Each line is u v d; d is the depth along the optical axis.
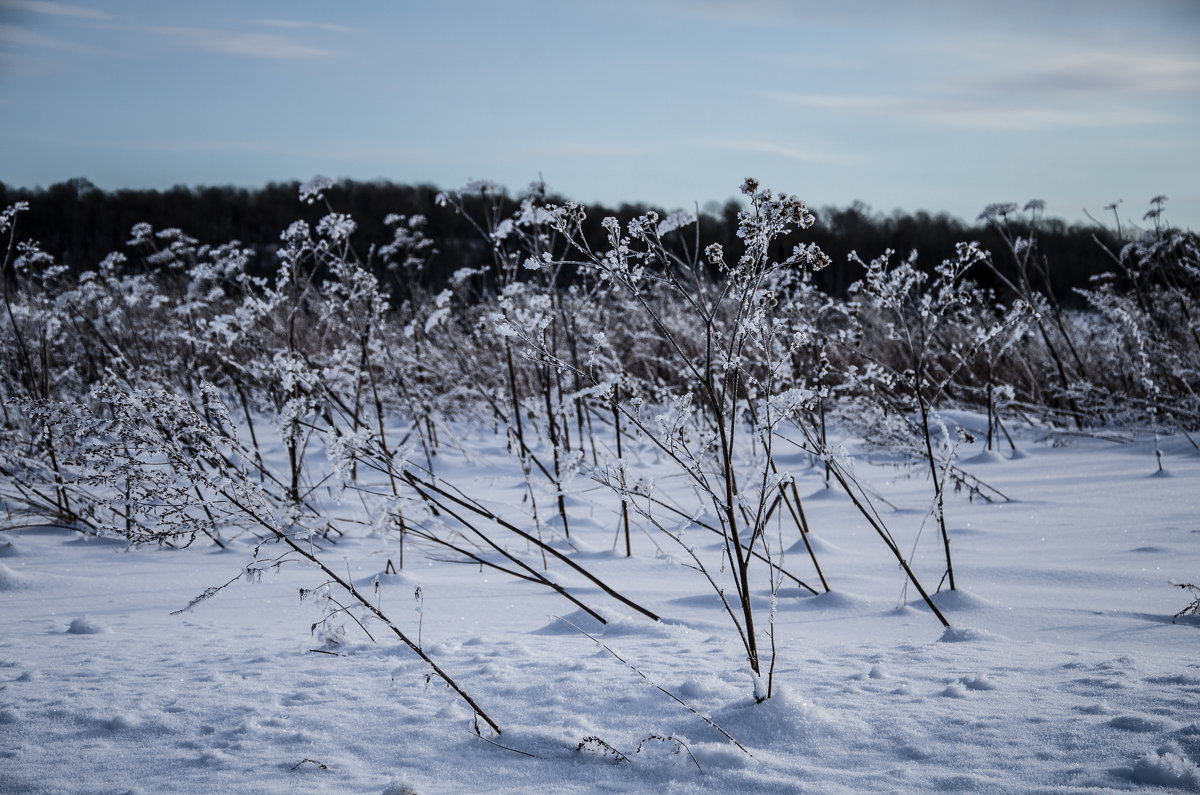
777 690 2.32
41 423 6.01
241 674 2.87
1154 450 7.36
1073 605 3.52
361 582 4.55
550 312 5.88
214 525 4.22
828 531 5.51
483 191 6.17
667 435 2.79
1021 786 1.81
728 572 4.58
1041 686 2.40
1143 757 1.84
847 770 1.97
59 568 5.13
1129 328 8.92
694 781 1.97
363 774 2.08
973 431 8.31
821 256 2.53
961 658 2.76
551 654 3.05
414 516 5.38
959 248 4.43
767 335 2.83
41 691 2.72
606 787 1.97
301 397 4.95
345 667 2.94
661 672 2.74
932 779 1.88
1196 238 8.96
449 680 2.44
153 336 8.96
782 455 7.81
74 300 8.66
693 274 2.73
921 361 4.39
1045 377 9.72
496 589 4.38
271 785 2.01
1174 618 3.23
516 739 2.25
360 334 8.06
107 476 4.26
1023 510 5.64
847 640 3.23
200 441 4.28
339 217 7.12
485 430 9.98
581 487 7.10
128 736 2.35
